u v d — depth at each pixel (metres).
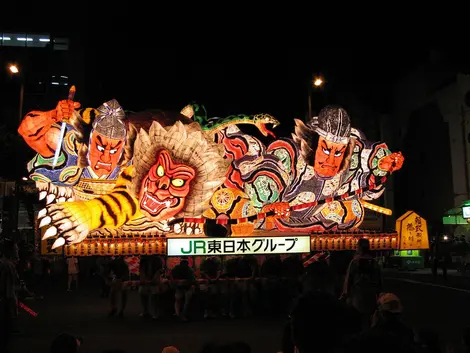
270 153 16.34
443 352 6.89
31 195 27.34
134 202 14.99
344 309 2.25
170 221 15.48
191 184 15.38
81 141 14.73
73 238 14.23
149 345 10.12
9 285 8.90
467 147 34.69
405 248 17.73
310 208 16.80
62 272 24.91
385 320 5.89
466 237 33.38
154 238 15.23
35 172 14.48
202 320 13.55
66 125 14.59
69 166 14.66
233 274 14.42
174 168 15.27
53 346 4.41
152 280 13.98
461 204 34.66
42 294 20.08
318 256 17.39
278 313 14.55
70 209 14.23
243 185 16.05
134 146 15.02
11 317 8.91
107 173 14.93
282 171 16.42
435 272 23.31
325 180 16.86
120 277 14.12
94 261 27.25
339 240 16.94
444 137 37.19
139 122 15.15
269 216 16.16
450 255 31.05
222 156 15.57
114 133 14.86
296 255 15.26
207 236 15.50
